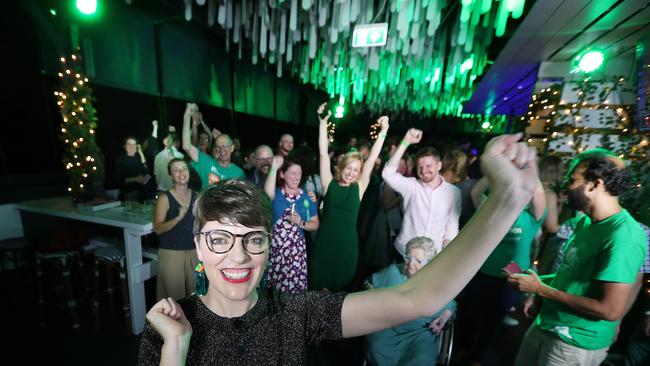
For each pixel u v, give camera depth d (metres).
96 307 2.46
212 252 0.66
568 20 2.33
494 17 3.13
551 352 1.37
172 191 2.23
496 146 0.52
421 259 1.79
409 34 3.70
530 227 1.98
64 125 3.01
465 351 2.29
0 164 3.39
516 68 3.93
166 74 5.37
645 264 1.26
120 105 4.57
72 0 3.73
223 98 7.08
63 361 2.16
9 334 2.42
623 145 2.60
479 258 0.52
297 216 2.23
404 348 1.75
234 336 0.69
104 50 4.23
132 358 2.21
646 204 2.16
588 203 1.24
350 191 2.39
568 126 2.99
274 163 2.28
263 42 3.37
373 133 14.20
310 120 12.12
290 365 0.70
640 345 1.67
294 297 0.76
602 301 1.16
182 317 0.65
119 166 3.88
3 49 3.34
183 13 5.03
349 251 2.41
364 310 0.69
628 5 2.05
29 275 3.04
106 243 2.70
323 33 3.87
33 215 3.37
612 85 2.81
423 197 2.21
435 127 15.50
